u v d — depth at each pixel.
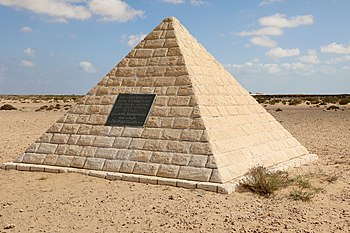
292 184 9.63
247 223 6.82
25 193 8.76
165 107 11.14
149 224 6.75
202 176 9.34
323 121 32.19
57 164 11.12
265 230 6.47
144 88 11.86
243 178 9.60
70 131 11.77
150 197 8.43
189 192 8.83
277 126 14.02
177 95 11.24
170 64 12.00
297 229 6.54
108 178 10.06
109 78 12.62
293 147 13.64
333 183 10.04
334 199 8.51
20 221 6.89
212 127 10.47
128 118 11.36
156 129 10.77
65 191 8.92
